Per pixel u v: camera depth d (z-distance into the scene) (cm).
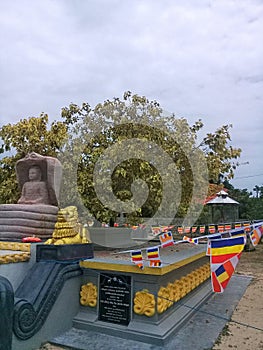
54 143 1107
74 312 513
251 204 1886
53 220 617
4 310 353
